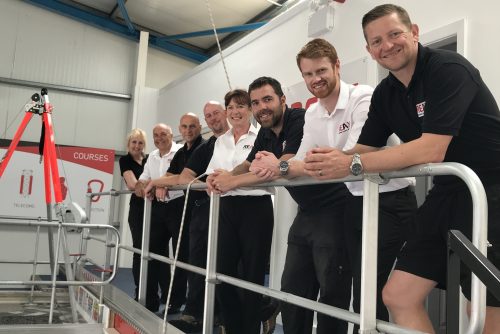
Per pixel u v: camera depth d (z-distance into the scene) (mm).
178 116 6156
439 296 2570
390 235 1617
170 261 2213
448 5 2371
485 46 2172
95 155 6703
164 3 6465
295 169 1375
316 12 3289
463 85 1114
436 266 1207
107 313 2428
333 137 1771
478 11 2213
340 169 1170
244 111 2451
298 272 1869
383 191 1638
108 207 6719
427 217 1237
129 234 6883
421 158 1062
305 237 1821
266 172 1478
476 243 893
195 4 6262
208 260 1786
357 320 1099
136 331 2004
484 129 1142
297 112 2000
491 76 2137
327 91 1716
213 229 1786
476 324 888
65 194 6488
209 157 2725
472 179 917
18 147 6316
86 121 7129
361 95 1693
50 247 3059
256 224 2205
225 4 6082
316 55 1688
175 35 7102
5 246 6031
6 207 6188
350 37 3018
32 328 2283
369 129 1452
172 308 3305
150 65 7543
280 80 3807
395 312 1253
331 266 1734
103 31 7301
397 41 1229
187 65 7855
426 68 1200
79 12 7062
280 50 3850
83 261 3830
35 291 3521
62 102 7012
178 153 3174
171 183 2525
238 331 2270
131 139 3826
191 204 3203
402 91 1304
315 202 1790
